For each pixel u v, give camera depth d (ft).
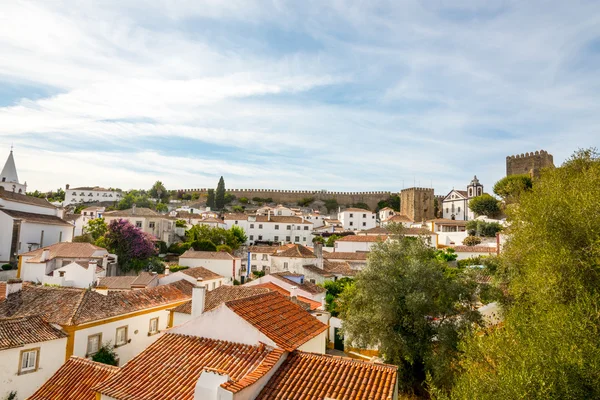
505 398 36.68
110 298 90.43
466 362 50.52
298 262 176.65
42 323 72.95
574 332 41.57
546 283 53.98
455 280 86.28
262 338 49.62
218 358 48.57
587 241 54.80
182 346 51.96
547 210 60.44
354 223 369.30
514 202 97.35
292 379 44.42
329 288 156.87
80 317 76.54
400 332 82.84
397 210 474.90
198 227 264.93
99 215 252.01
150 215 252.62
